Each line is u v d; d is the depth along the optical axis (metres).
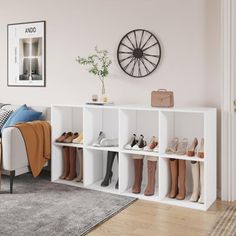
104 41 4.03
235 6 3.27
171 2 3.64
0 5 4.74
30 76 4.58
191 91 3.61
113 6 3.94
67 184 3.86
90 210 3.08
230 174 3.38
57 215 2.95
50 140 3.96
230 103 3.32
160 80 3.75
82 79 4.20
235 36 3.30
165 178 3.41
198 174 3.29
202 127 3.51
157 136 3.71
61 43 4.31
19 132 3.57
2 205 3.17
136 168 3.54
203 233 2.65
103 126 4.03
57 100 4.40
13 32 4.67
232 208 3.20
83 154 3.76
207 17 3.48
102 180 4.01
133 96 3.91
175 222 2.86
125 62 3.92
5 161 3.52
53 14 4.34
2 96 4.85
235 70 3.33
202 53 3.53
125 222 2.86
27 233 2.59
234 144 3.38
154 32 3.74
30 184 3.85
